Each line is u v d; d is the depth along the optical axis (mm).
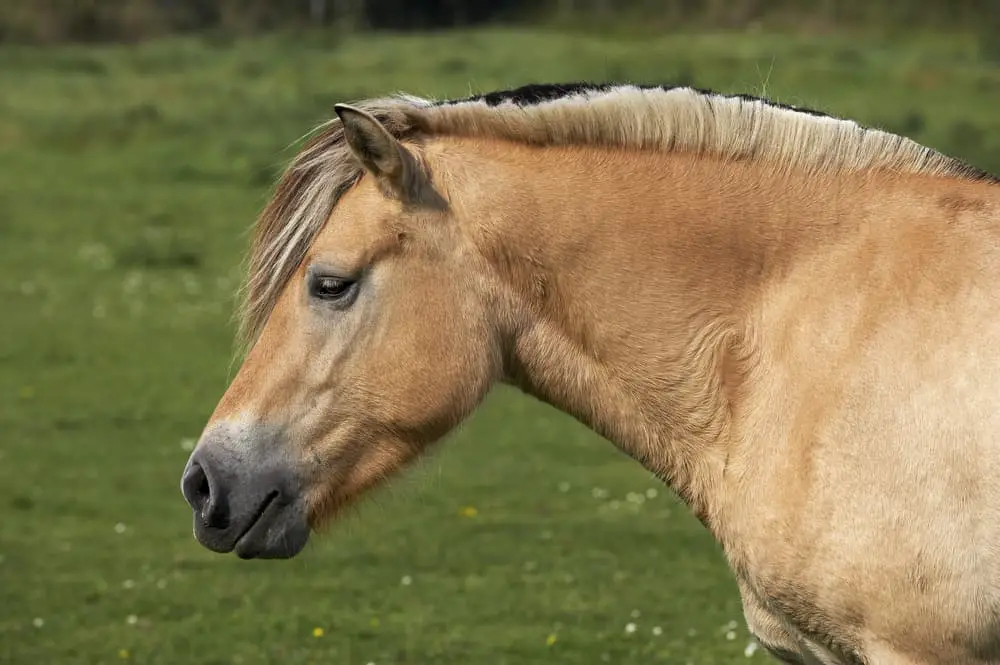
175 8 68750
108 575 13156
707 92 6430
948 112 39875
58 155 38719
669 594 12453
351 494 6336
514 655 10953
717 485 6188
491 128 6406
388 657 10953
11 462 16844
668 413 6262
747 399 6121
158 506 15406
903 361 5762
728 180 6289
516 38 56844
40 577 13062
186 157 38438
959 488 5582
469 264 6270
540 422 19469
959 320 5734
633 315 6230
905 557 5656
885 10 63406
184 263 28781
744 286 6191
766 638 6355
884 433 5719
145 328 23984
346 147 6273
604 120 6387
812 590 5902
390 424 6277
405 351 6223
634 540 14141
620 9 69312
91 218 32312
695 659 10797
